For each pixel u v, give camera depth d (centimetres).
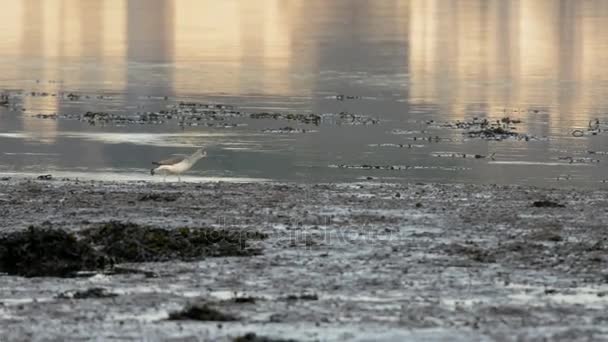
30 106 4616
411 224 2416
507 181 3167
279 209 2575
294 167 3362
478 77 5734
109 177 3139
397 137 3947
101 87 5238
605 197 2777
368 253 2156
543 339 1548
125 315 1706
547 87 5359
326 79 5575
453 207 2605
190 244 2180
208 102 4775
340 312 1720
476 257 2119
